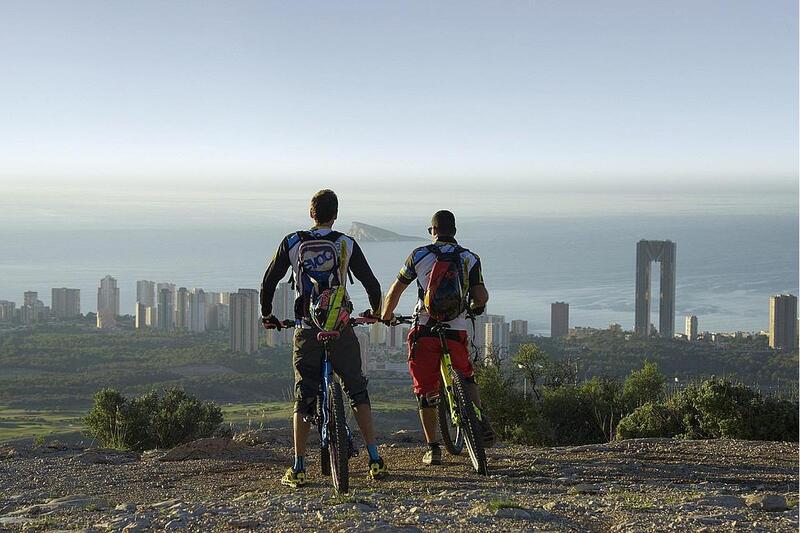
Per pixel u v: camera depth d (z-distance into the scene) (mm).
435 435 6609
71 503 5453
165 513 4824
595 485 5582
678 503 4750
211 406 11117
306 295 5684
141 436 10188
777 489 5445
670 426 9680
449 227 6289
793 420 8969
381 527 4137
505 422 12312
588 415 12273
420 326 6328
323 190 5789
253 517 4562
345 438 5348
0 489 6215
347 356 5781
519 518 4414
